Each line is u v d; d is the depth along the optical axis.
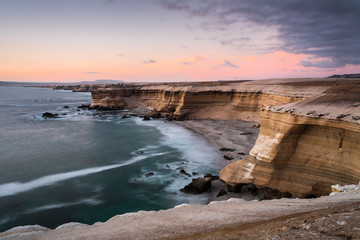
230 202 14.07
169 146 43.69
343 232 5.21
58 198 24.55
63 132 57.19
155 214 12.24
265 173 22.39
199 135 52.19
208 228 8.67
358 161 17.70
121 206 22.97
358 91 19.80
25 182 28.31
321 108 20.09
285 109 21.86
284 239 5.44
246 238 6.46
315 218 7.05
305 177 20.61
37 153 39.81
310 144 20.59
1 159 36.56
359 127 16.75
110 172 31.27
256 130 53.84
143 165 33.72
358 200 9.48
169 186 26.95
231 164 25.88
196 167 32.59
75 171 31.72
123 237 8.92
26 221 20.50
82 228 11.22
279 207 10.95
